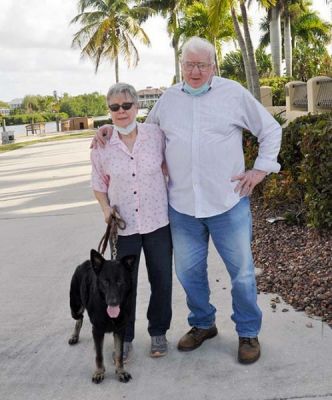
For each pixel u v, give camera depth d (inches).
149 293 210.5
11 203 437.4
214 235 153.1
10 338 178.2
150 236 155.2
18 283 235.3
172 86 153.6
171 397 136.9
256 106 147.8
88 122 2229.3
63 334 178.9
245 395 134.8
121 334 145.9
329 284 191.5
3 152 1149.7
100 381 146.3
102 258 138.9
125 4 1531.7
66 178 572.1
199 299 159.9
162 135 154.6
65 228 333.1
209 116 145.6
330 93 611.2
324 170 225.0
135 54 1615.4
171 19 1507.1
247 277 151.6
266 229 273.3
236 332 170.1
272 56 1364.4
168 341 167.9
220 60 1364.4
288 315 177.9
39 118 3582.7
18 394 143.5
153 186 152.2
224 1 665.0
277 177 305.1
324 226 236.4
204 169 147.3
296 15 1441.9
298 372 143.3
